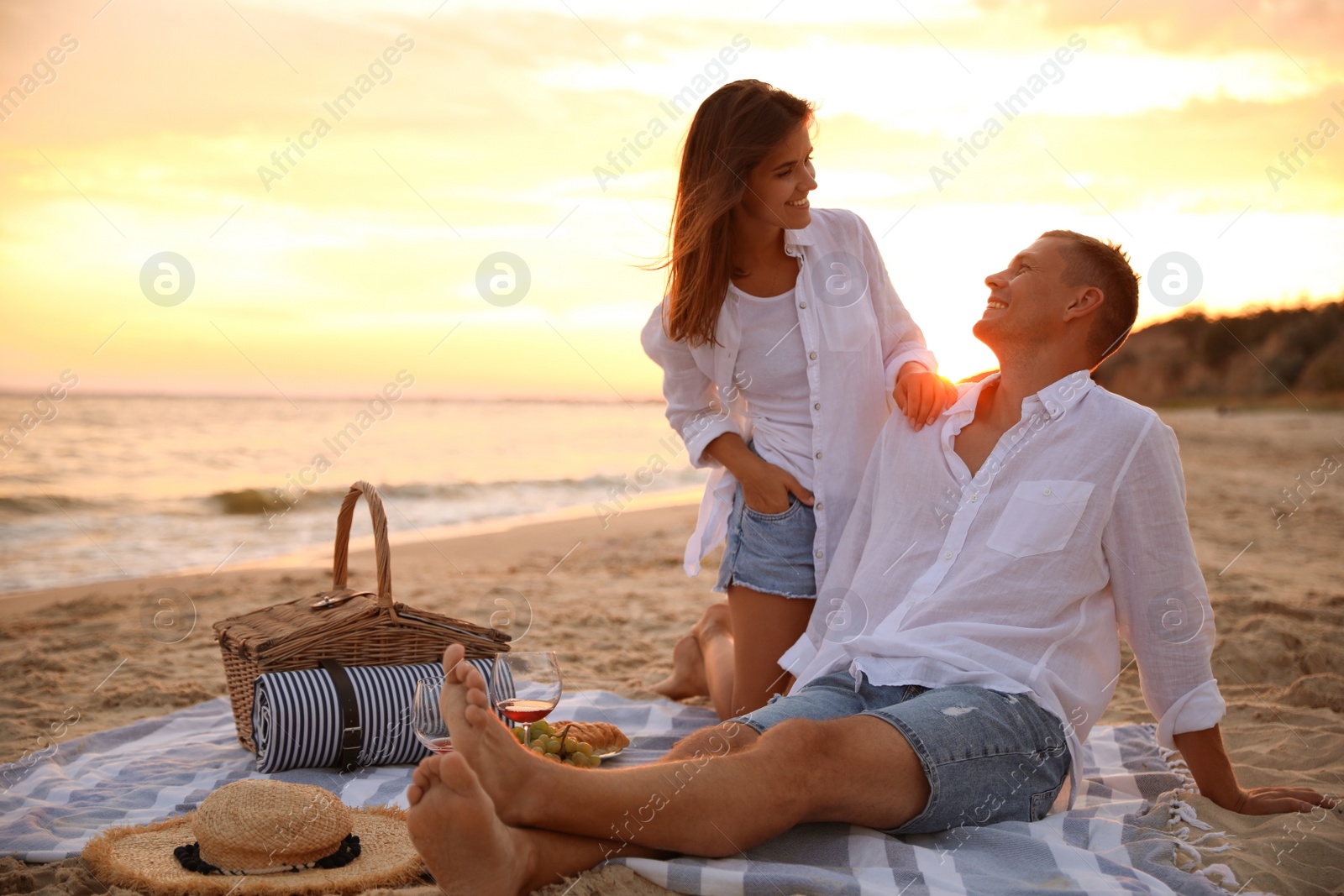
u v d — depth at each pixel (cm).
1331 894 188
